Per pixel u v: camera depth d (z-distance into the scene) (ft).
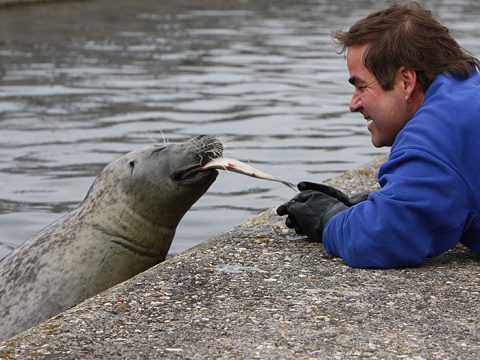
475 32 79.61
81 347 15.02
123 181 23.57
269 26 85.15
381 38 19.12
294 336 15.38
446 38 19.26
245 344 15.08
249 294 17.38
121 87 54.70
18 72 59.11
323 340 15.23
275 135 43.09
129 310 16.58
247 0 110.22
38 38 73.56
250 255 19.80
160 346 15.05
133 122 45.16
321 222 20.06
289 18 92.22
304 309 16.58
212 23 86.58
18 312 22.57
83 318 16.19
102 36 75.72
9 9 91.04
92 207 23.90
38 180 35.58
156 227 23.77
